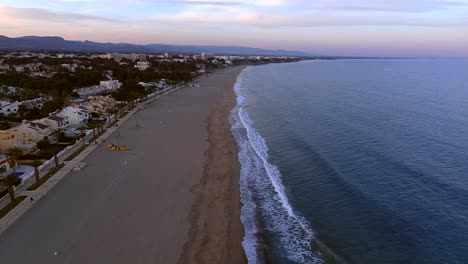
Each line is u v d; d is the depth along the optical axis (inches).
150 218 1424.7
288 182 1788.9
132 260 1158.3
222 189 1708.9
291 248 1241.4
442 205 1494.8
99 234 1301.7
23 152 2122.3
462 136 2474.2
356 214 1446.9
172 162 2071.9
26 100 3831.2
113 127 2906.0
